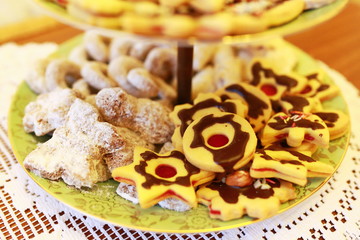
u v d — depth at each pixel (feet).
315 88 1.44
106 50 1.61
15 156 1.22
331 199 1.20
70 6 1.04
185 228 1.06
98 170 1.17
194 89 1.49
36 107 1.31
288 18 1.06
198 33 0.97
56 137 1.21
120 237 1.11
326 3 1.14
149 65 1.52
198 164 1.11
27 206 1.16
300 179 1.10
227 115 1.20
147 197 1.07
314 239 1.11
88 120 1.20
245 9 1.04
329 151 1.26
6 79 1.57
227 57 1.57
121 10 1.00
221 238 1.11
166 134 1.29
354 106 1.50
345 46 1.81
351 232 1.12
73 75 1.50
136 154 1.17
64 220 1.13
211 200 1.11
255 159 1.12
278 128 1.22
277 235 1.11
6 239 1.09
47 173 1.15
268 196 1.10
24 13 2.36
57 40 1.80
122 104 1.25
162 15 0.99
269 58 1.59
